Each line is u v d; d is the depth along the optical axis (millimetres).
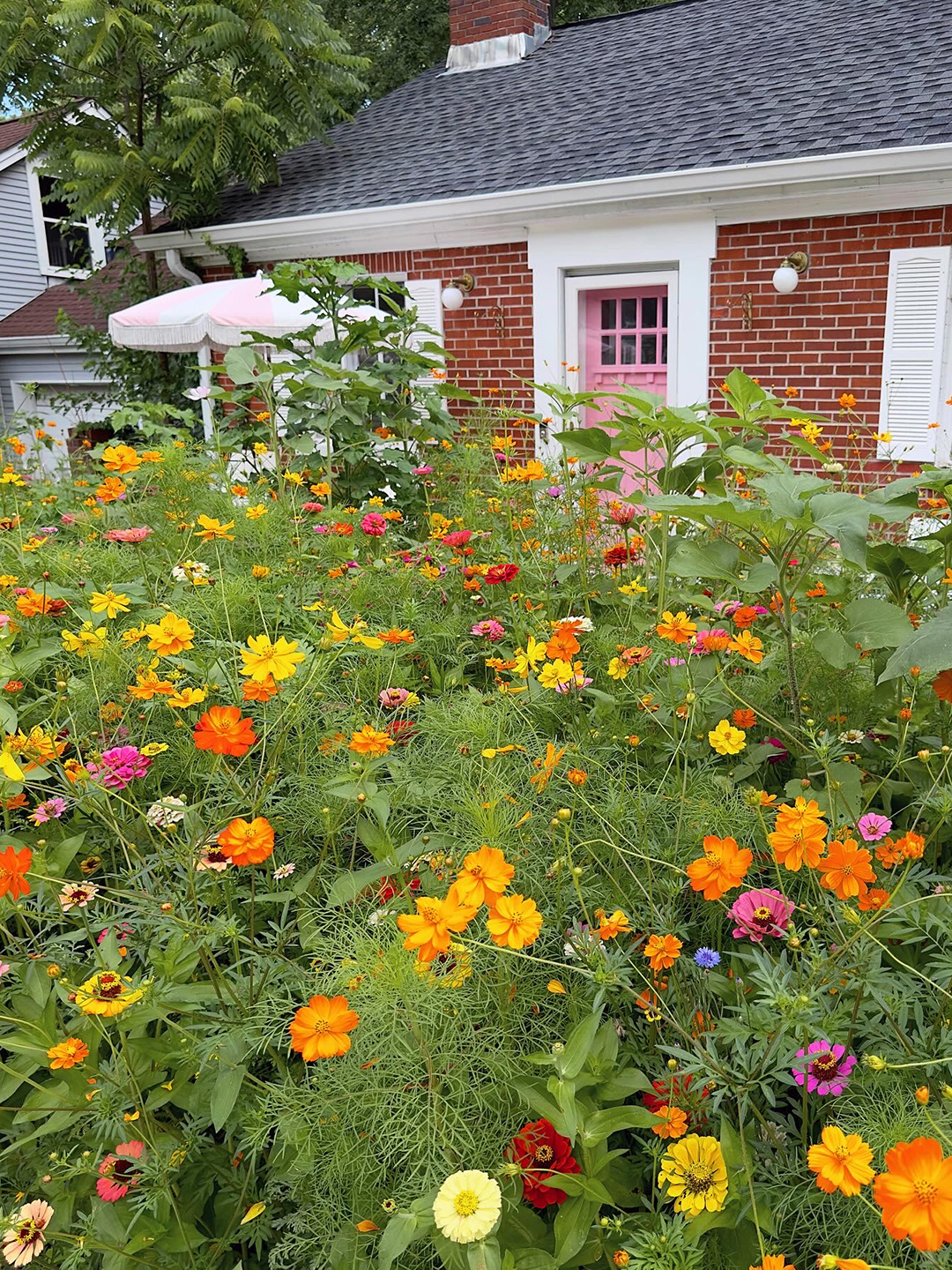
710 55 9195
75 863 1765
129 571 2842
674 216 7289
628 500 2646
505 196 7691
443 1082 1170
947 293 6402
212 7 9703
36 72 10203
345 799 1576
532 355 8281
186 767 1898
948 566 1983
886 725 1875
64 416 14555
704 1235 1142
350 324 5074
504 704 1762
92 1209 1307
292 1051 1451
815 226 6781
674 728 1807
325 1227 1198
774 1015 1152
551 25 11641
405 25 17906
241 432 4824
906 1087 1151
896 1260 1021
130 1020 1289
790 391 4082
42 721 2031
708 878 1192
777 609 2164
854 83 7434
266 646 1536
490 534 3189
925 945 1431
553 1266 1062
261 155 10211
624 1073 1192
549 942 1381
